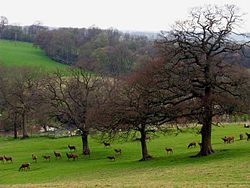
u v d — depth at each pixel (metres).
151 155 64.94
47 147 86.31
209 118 53.28
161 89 52.66
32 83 110.56
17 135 118.31
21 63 160.50
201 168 41.03
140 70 55.69
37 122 102.88
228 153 52.25
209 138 54.09
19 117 114.25
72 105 74.94
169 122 56.03
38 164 65.50
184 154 59.28
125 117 55.78
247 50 54.03
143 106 54.78
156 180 35.75
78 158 69.81
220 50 52.09
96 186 30.30
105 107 57.88
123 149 75.00
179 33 51.75
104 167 56.41
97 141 83.12
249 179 30.91
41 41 192.00
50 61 172.88
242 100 51.12
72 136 99.19
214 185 28.16
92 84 78.06
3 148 88.25
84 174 51.00
